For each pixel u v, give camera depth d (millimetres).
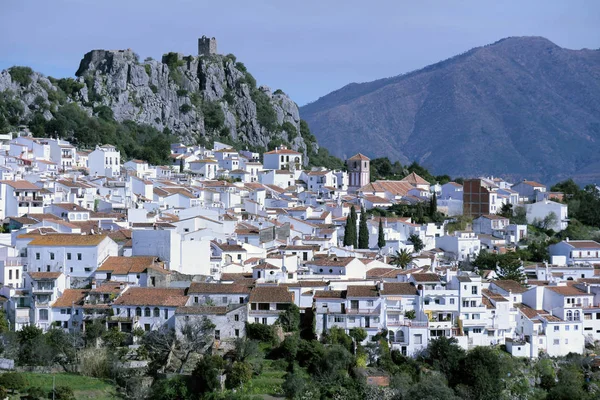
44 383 185875
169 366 194875
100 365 193875
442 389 191750
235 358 197375
